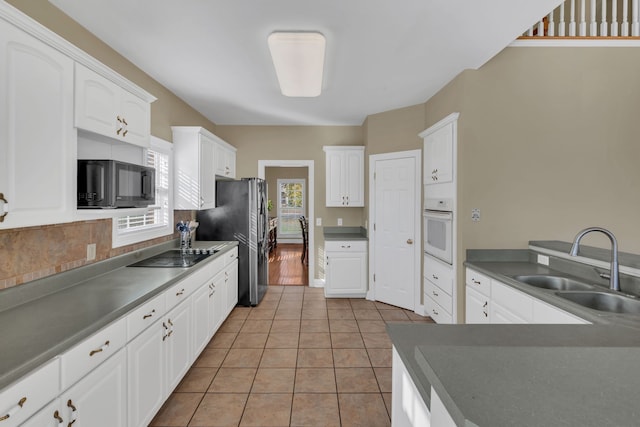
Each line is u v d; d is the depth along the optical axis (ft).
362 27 7.04
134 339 5.50
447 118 9.61
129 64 8.64
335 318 12.09
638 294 6.05
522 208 9.34
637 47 9.25
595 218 9.30
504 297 7.28
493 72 9.29
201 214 13.41
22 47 4.24
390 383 7.88
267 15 6.56
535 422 1.85
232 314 12.51
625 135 9.32
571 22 9.41
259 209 13.76
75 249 6.67
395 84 10.48
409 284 12.85
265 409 6.91
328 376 8.18
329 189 15.12
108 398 4.79
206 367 8.61
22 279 5.47
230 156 14.84
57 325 4.41
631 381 2.33
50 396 3.74
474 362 2.64
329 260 14.34
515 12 6.48
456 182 9.52
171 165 10.93
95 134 6.16
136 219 9.16
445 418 2.42
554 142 9.32
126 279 6.92
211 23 6.86
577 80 9.30
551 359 2.68
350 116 14.25
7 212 4.08
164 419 6.58
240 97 11.68
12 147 4.13
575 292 6.17
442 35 7.39
